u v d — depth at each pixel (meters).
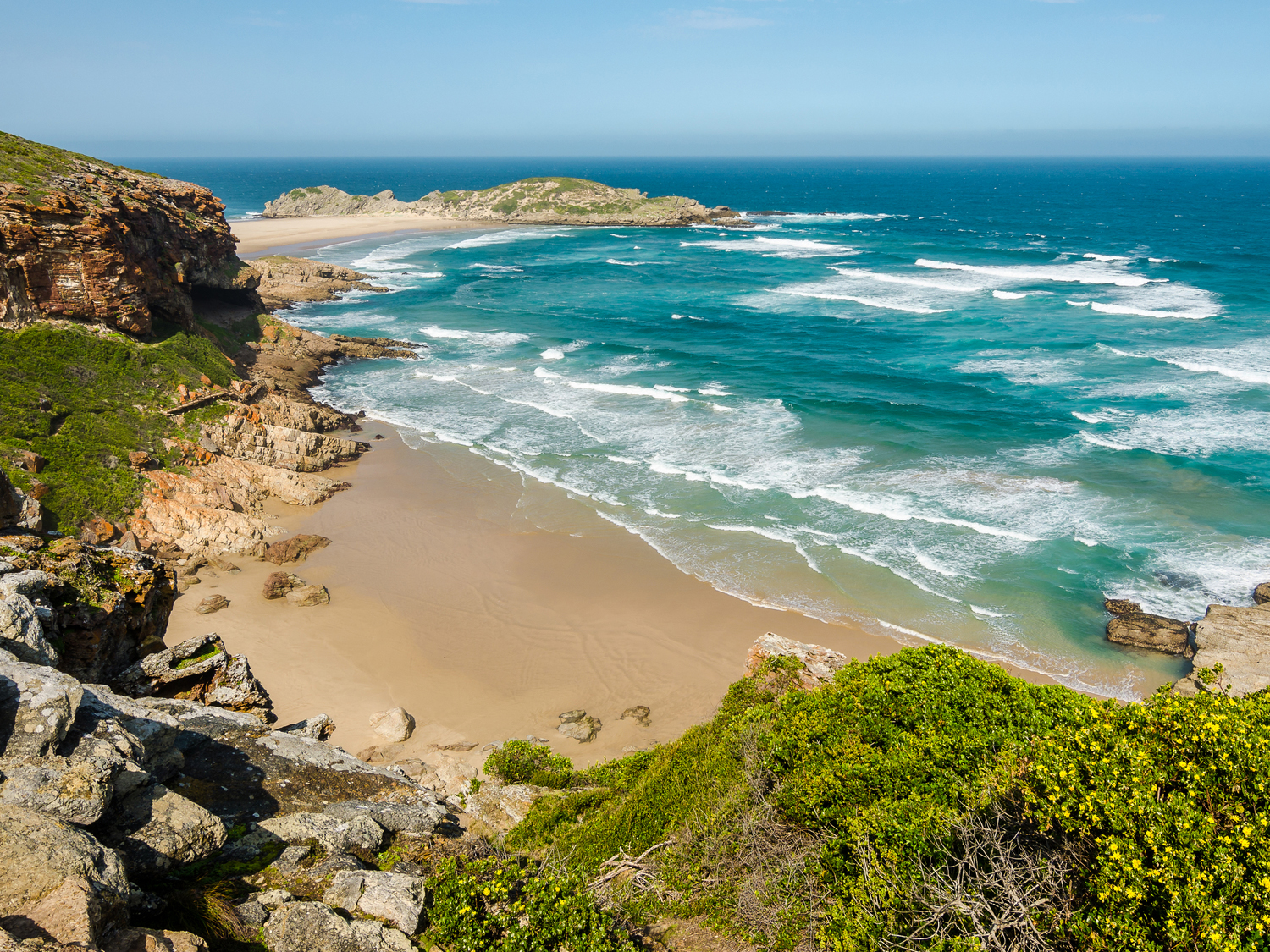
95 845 6.77
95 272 36.69
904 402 45.09
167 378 36.91
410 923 8.55
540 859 11.94
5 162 37.38
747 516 32.69
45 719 7.89
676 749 14.68
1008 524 31.23
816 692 13.62
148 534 28.97
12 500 15.71
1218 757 7.25
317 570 29.03
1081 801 7.58
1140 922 6.74
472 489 36.00
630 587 28.09
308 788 12.03
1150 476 34.53
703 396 47.28
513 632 25.58
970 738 10.93
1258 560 28.05
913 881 8.18
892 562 29.02
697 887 10.71
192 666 15.02
